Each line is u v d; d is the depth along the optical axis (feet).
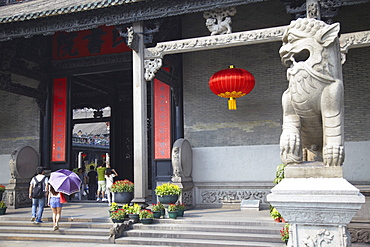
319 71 14.83
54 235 32.22
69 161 50.85
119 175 66.33
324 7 30.30
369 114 39.09
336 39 15.06
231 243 27.22
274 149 42.11
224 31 34.17
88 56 50.19
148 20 36.70
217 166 43.98
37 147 52.31
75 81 59.88
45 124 51.90
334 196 13.11
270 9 44.24
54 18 38.55
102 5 35.27
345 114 39.96
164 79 41.78
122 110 68.18
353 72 40.19
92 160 119.75
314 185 13.74
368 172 38.32
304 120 15.62
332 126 14.60
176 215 33.27
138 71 36.01
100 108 73.56
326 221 13.46
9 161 49.44
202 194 43.80
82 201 49.98
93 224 33.09
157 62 35.86
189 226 30.94
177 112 45.73
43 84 51.83
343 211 13.07
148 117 63.16
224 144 44.16
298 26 15.33
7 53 44.55
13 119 54.24
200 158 44.70
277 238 27.17
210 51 46.03
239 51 44.96
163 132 45.47
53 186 31.89
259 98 43.52
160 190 34.24
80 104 75.05
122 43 48.78
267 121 42.88
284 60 15.89
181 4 34.81
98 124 143.64
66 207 45.60
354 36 29.89
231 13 33.86
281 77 42.96
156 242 29.01
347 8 40.81
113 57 49.01
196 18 46.62
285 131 15.34
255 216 34.45
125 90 68.18
